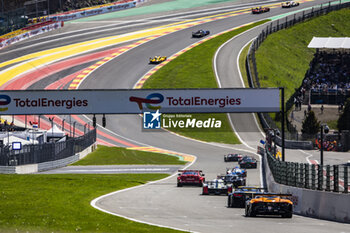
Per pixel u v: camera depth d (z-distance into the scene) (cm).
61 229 7606
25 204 10288
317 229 7719
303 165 11112
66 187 14425
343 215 8850
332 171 9606
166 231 7388
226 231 7456
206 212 10338
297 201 10712
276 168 14638
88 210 9775
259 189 11694
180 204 11869
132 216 9256
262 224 8294
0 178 15550
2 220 8269
